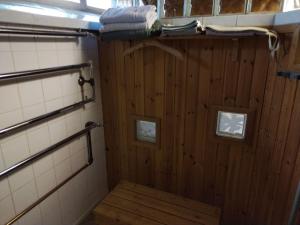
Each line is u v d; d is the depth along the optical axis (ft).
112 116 5.92
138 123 5.74
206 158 5.24
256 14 4.24
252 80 4.32
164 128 5.43
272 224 4.64
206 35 4.01
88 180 5.82
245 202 5.18
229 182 5.21
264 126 4.45
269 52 4.01
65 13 4.56
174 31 4.09
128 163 6.23
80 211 5.67
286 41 3.69
